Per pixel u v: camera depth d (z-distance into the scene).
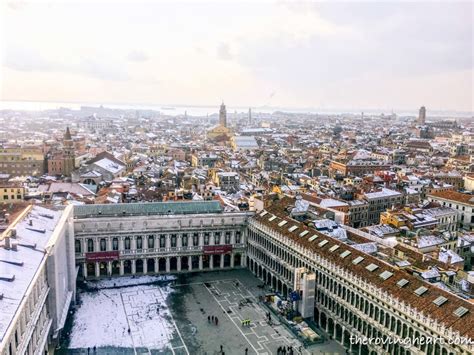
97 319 131.12
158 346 118.12
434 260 122.50
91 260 160.25
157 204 173.38
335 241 133.62
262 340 122.12
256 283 160.62
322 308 128.25
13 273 90.44
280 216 163.62
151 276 165.12
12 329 73.88
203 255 172.00
